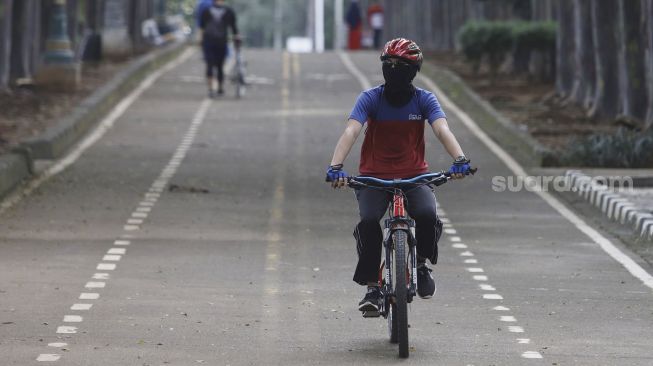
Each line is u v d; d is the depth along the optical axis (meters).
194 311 25.83
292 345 22.81
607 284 29.84
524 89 90.31
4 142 55.06
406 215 22.66
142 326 24.20
